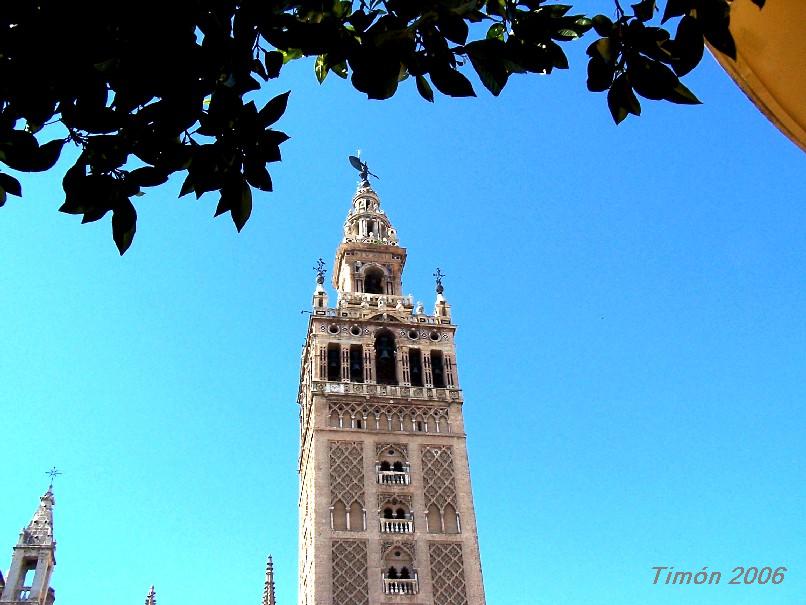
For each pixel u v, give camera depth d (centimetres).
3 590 6175
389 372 8338
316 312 8388
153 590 7575
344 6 1032
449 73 948
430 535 7275
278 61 979
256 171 987
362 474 7506
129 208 977
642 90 948
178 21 865
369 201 9969
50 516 6600
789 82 977
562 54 973
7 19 841
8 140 923
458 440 7856
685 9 877
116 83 894
